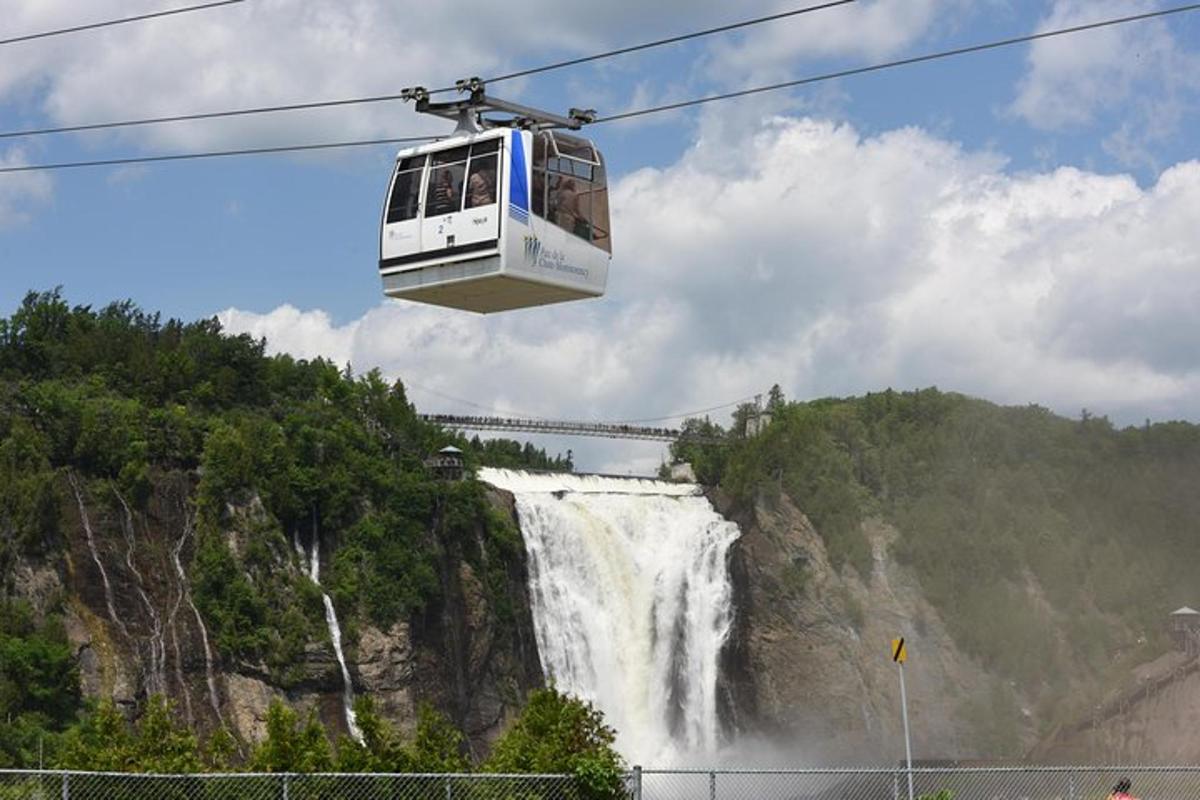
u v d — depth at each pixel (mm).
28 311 120562
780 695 137250
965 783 90750
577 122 50531
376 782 42938
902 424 162875
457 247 48875
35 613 94688
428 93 49375
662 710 130500
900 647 56062
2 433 102688
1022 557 152000
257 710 100812
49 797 40000
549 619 126000
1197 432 170750
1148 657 145125
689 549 137500
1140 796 85625
